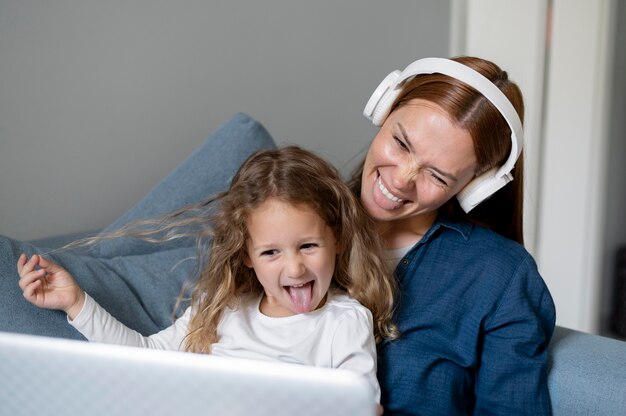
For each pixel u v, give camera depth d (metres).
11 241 1.23
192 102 2.15
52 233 1.93
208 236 1.42
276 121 2.37
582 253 2.41
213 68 2.17
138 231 1.45
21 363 0.61
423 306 1.21
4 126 1.79
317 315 1.14
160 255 1.37
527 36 2.33
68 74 1.88
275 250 1.10
